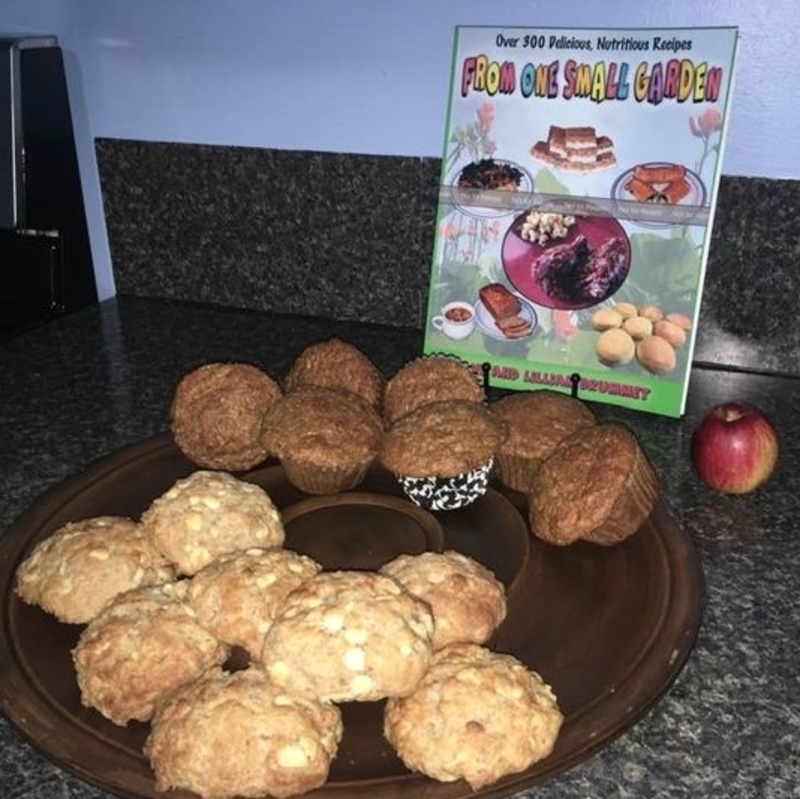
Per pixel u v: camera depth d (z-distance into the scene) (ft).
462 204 3.69
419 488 2.95
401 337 4.30
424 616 2.20
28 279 4.50
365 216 4.19
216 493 2.73
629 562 2.76
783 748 2.22
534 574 2.72
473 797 2.02
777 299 3.76
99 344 4.36
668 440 3.48
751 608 2.68
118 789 2.04
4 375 4.13
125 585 2.51
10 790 2.15
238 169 4.29
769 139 3.62
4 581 2.71
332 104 4.09
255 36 4.07
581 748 2.12
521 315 3.68
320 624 2.10
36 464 3.50
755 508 3.13
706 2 3.51
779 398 3.74
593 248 3.54
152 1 4.12
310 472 3.00
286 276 4.44
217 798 2.00
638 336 3.55
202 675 2.18
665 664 2.35
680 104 3.34
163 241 4.58
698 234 3.39
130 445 3.43
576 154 3.51
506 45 3.53
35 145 4.24
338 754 2.14
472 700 2.08
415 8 3.82
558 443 2.99
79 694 2.31
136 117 4.37
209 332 4.43
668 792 2.10
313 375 3.33
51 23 4.29
